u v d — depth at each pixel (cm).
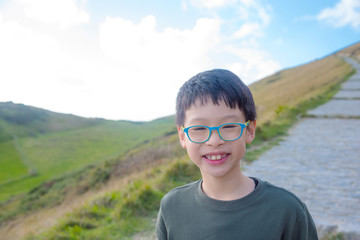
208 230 113
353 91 1908
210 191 120
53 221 486
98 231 368
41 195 2300
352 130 923
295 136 856
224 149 107
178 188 133
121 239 346
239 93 108
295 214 110
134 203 414
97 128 6194
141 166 1080
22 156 4409
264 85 5338
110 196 466
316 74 3831
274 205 111
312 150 702
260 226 108
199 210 118
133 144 4891
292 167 572
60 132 5934
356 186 468
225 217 112
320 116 1158
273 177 515
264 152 686
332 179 503
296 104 1366
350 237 308
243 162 608
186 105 112
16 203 2258
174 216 125
